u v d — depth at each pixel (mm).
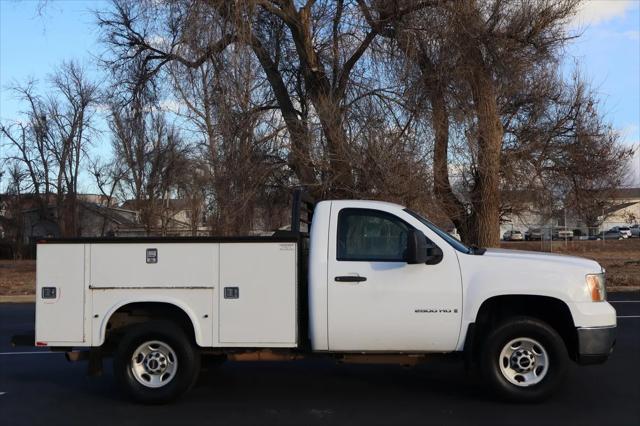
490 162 16438
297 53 18141
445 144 15820
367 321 6598
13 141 55625
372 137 15023
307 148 15539
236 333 6703
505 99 18547
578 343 6461
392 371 8523
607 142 23609
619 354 9266
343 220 6867
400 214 6863
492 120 16422
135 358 6875
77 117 54375
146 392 6793
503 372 6613
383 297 6590
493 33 16375
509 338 6582
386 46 16078
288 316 6668
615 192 23062
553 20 16984
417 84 15477
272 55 18234
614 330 6598
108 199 55188
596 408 6484
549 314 6969
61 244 6867
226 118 16094
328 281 6648
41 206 58688
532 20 16797
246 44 15820
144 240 6805
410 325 6570
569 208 22156
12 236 59562
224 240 6750
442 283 6582
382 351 6684
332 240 6773
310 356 6891
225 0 15609
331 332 6633
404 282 6602
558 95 20562
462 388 7492
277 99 17953
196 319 6730
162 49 20234
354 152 14906
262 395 7281
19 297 19422
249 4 15648
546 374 6551
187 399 7145
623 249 45656
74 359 7121
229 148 16406
